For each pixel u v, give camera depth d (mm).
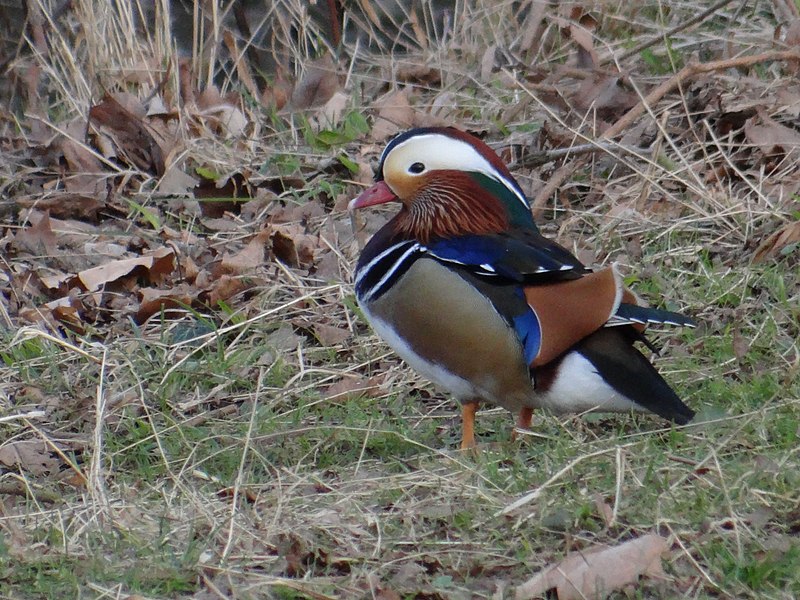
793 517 6469
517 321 7289
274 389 8898
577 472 7059
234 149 13117
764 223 10234
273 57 16625
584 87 12539
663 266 10125
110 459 7828
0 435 8406
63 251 11281
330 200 12109
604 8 15070
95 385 9070
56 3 15938
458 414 8586
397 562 6383
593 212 10977
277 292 10336
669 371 8562
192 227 11734
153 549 6625
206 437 8102
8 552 6613
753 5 14570
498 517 6668
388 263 7746
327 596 6062
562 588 5988
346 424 8242
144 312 10109
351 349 9531
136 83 14562
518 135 12273
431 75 15086
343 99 14086
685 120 11906
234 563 6488
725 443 7133
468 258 7457
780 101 11594
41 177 12812
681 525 6461
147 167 12859
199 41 16375
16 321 10156
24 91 15641
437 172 7883
